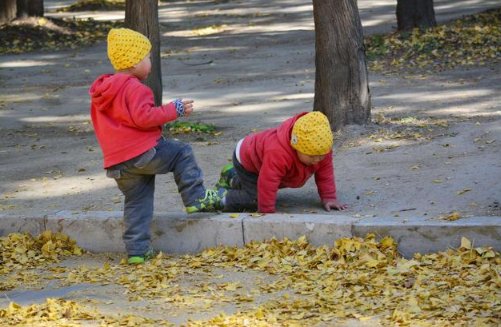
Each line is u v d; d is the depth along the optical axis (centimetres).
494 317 662
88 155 1401
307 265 838
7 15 3045
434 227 852
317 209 995
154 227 948
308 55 2383
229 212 978
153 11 1479
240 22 3266
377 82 1900
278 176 944
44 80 2273
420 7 2381
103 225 968
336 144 1284
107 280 838
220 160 1271
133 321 691
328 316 687
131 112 859
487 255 810
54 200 1123
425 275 780
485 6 3052
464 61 2022
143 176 898
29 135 1620
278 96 1852
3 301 781
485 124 1358
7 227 1000
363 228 875
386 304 709
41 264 918
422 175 1080
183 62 2427
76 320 704
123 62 882
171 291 782
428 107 1573
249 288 785
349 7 1322
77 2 4156
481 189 994
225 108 1758
